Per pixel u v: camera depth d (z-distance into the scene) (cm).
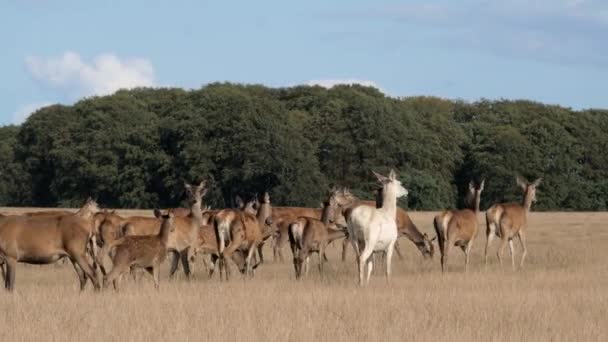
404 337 3694
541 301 4741
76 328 3853
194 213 6825
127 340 3612
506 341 3638
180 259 7456
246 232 6812
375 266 7769
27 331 3775
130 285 5850
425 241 8412
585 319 4166
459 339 3656
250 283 5922
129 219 6900
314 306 4512
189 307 4497
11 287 5462
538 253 8881
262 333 3741
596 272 6669
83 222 5556
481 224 14625
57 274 6938
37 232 5462
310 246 6875
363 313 4309
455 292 5194
